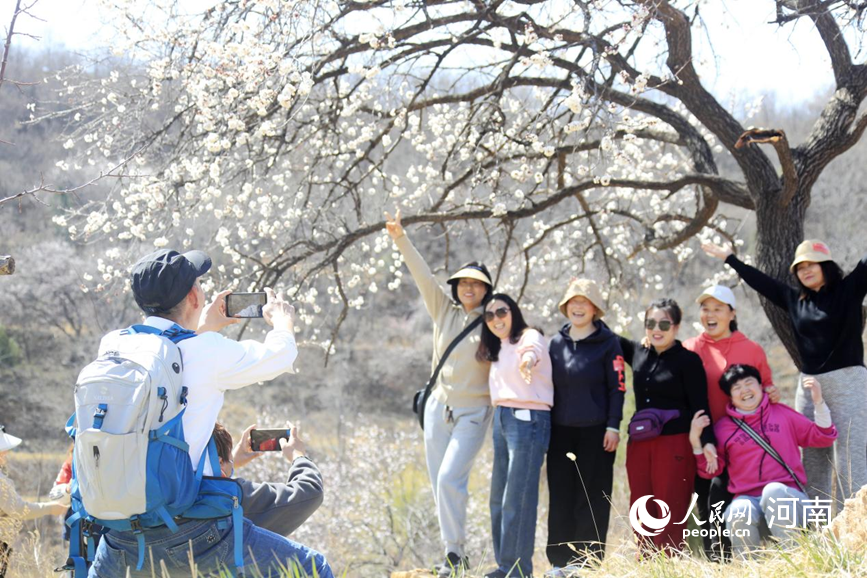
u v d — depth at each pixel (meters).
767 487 4.64
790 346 6.67
